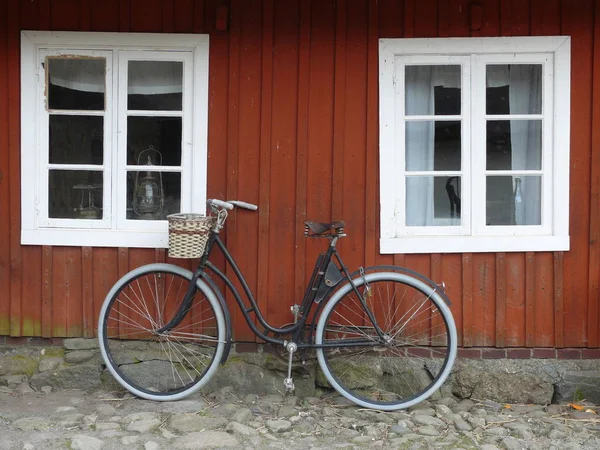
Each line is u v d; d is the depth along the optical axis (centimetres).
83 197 509
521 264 500
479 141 500
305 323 484
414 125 506
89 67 507
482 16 493
